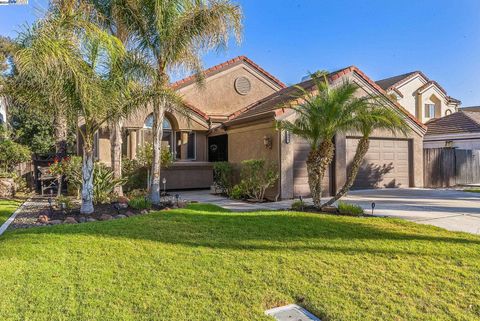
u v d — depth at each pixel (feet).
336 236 22.50
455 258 18.28
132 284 14.85
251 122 47.47
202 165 58.95
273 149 43.91
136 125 53.83
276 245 20.44
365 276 15.84
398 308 12.89
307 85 54.60
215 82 64.49
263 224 25.91
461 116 79.71
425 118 98.58
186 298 13.62
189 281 15.21
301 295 14.01
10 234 23.41
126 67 32.17
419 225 26.27
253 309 12.84
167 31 33.40
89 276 15.66
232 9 35.55
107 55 29.14
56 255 18.42
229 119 59.72
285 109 42.22
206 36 35.45
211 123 59.11
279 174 42.83
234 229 24.32
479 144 71.87
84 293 13.93
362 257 18.37
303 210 33.40
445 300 13.56
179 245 20.43
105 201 36.73
